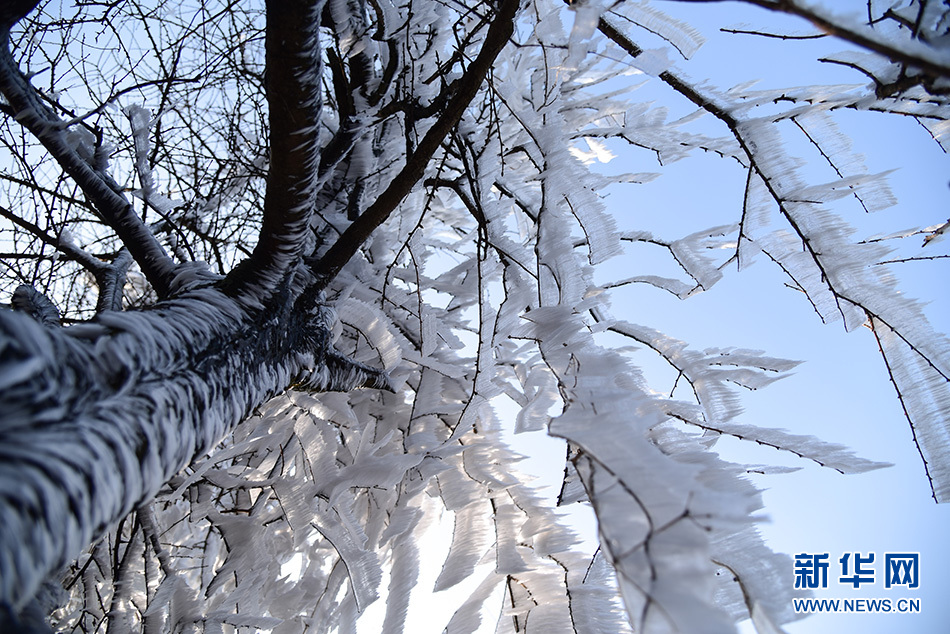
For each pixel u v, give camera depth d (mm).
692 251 3135
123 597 3537
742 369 2867
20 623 832
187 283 2225
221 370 1628
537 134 2736
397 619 2785
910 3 1638
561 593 2488
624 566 952
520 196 3281
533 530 2508
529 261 2885
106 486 1072
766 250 2617
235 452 3404
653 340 3010
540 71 3693
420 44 3785
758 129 2443
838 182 2256
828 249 2318
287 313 2057
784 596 1405
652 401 2025
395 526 2873
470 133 3186
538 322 2266
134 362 1301
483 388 2770
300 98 1587
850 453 2262
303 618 3713
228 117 4117
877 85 1736
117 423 1167
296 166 1700
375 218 2227
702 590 896
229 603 3184
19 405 957
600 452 1140
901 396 2199
